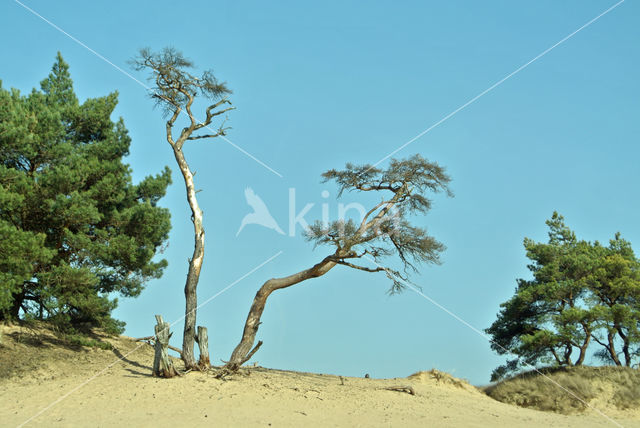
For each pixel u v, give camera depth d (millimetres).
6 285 21828
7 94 25422
